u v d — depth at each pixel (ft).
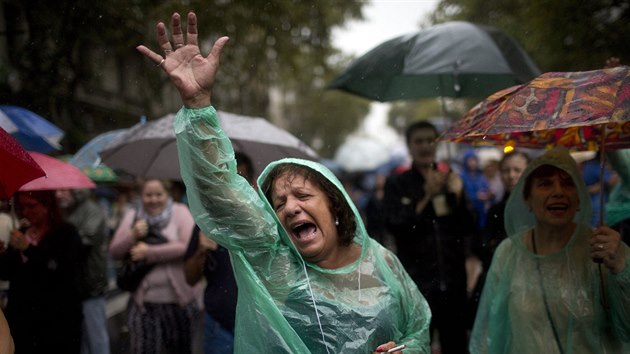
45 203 13.84
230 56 39.45
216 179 7.27
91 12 27.48
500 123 8.38
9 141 8.21
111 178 26.48
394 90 19.53
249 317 7.61
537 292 10.00
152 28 34.68
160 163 15.21
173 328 15.74
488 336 10.65
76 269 14.12
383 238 21.56
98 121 43.88
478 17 34.94
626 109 7.86
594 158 18.02
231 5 33.68
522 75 17.19
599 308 9.65
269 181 8.11
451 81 19.39
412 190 16.25
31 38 26.55
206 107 7.23
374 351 7.57
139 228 15.75
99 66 32.73
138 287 15.74
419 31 17.84
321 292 7.65
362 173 58.08
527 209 10.73
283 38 40.70
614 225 13.07
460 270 15.87
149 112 44.68
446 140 9.78
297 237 7.77
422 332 8.33
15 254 13.56
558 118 8.03
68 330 13.91
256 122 15.99
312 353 7.56
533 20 25.52
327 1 40.11
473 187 26.09
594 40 24.61
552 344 9.78
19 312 13.58
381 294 7.83
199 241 13.00
